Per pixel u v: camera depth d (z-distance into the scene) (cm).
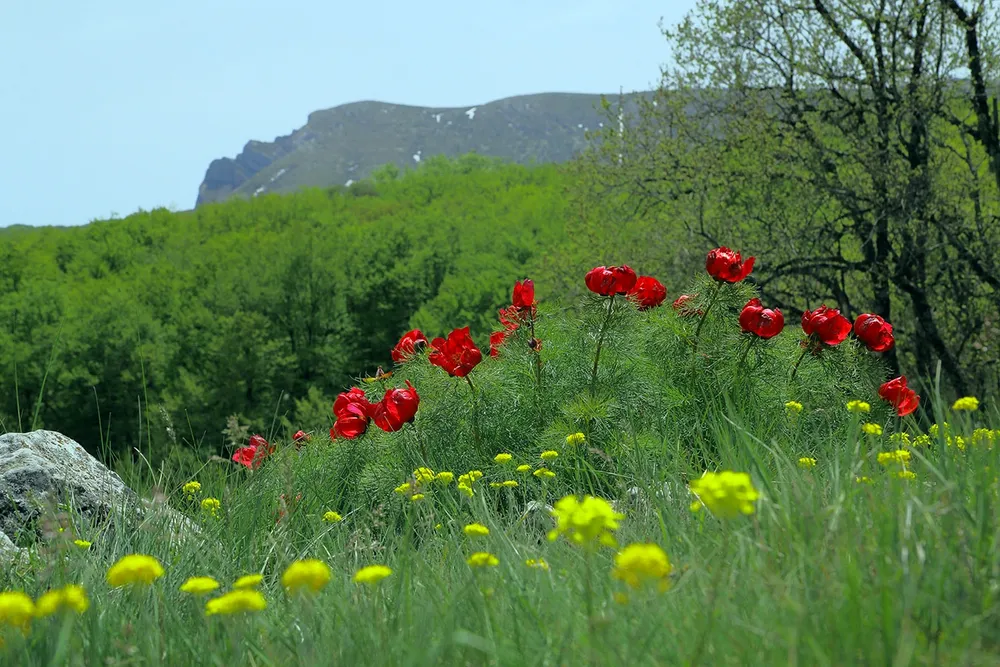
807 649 141
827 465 321
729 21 1711
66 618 169
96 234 9475
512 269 7112
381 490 472
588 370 519
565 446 464
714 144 1788
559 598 192
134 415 5600
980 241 1617
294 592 174
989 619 150
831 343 502
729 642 149
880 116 1648
